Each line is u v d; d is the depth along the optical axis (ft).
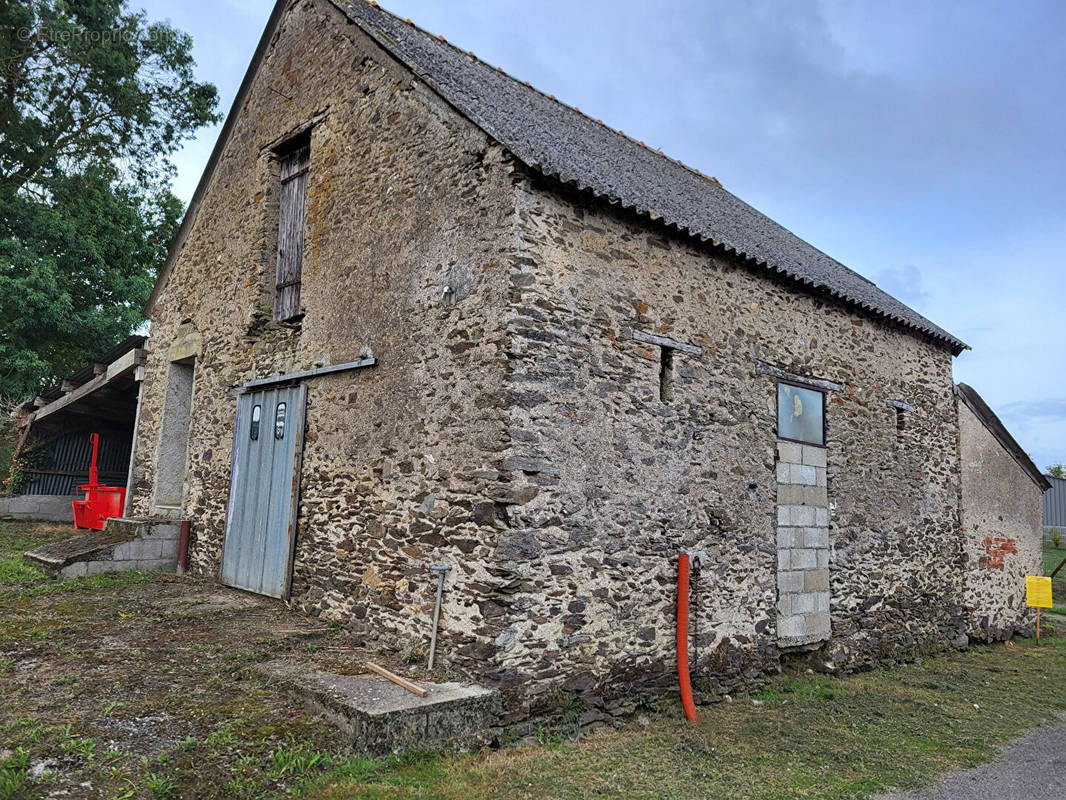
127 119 60.90
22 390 54.49
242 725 14.07
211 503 27.89
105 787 11.50
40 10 53.31
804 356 25.11
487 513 16.53
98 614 21.27
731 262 22.82
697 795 13.97
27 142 56.70
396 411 19.74
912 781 15.74
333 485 21.71
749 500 22.39
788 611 23.39
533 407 17.01
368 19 24.56
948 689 23.97
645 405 19.57
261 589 24.12
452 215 18.92
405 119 21.15
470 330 17.79
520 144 17.72
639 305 19.81
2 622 19.84
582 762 15.05
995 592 33.22
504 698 15.87
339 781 12.62
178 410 32.94
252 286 26.99
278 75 28.14
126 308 59.67
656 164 34.01
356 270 22.13
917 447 29.89
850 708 20.97
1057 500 72.64
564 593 17.17
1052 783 16.05
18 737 12.82
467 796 12.78
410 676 16.47
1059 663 29.17
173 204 69.46
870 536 27.02
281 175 27.61
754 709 20.06
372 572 19.72
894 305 32.50
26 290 51.37
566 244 18.20
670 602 19.66
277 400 24.91
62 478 49.01
